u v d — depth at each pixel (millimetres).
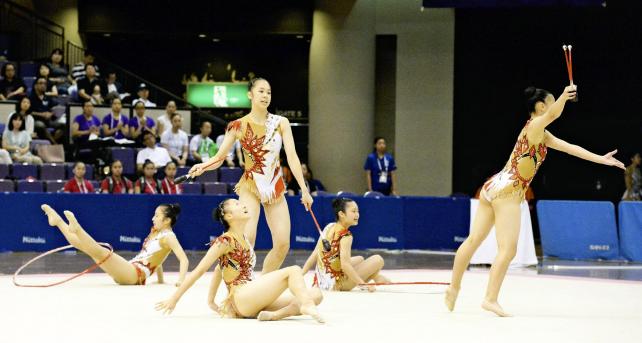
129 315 7953
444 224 18531
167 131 20156
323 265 10484
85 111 20188
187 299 9227
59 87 22578
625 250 16688
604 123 23938
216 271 8055
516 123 24531
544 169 24422
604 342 6770
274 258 9102
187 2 25109
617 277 13133
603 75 23922
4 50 25109
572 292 10477
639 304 9289
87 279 11477
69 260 14781
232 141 9016
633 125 23750
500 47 24516
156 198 16609
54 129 21188
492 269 8336
